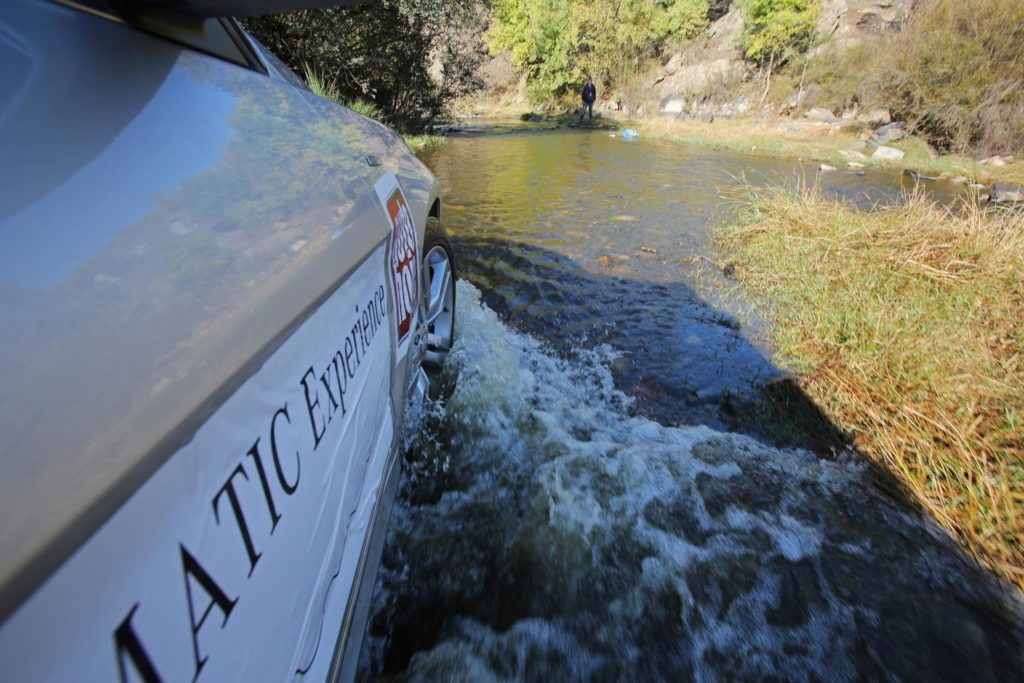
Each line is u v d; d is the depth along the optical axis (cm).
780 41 1769
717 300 432
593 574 199
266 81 148
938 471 251
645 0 2200
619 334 375
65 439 58
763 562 207
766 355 351
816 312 385
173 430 68
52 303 65
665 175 968
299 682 99
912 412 279
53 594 51
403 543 208
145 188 85
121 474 61
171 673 63
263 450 87
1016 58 1189
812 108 1708
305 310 104
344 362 125
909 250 450
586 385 316
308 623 103
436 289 285
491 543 210
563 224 635
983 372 299
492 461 252
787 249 498
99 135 83
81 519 55
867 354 328
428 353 291
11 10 84
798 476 250
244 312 87
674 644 178
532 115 2228
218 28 137
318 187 134
